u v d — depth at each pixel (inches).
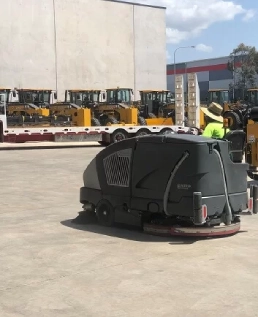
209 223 256.2
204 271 204.7
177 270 206.2
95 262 218.2
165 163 253.6
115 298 176.1
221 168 252.2
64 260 221.6
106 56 1819.6
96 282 192.7
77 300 174.6
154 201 258.7
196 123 1023.0
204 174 245.4
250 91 1272.1
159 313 162.6
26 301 173.9
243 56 2920.8
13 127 967.0
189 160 245.6
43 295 179.5
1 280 195.9
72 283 191.8
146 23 1910.7
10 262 219.5
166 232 259.9
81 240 256.2
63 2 1706.4
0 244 249.4
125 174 272.4
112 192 280.5
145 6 1904.5
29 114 1074.1
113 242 251.8
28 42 1640.0
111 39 1825.8
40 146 1009.5
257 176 458.3
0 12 1574.8
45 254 231.1
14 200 381.4
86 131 1024.2
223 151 253.8
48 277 199.2
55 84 1705.2
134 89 1895.9
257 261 218.4
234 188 262.1
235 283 190.2
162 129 1093.8
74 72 1745.8
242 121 451.2
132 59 1884.8
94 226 288.0
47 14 1675.7
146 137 262.1
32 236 265.7
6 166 628.4
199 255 227.6
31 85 1652.3
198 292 181.0
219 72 3179.1
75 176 528.7
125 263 216.4
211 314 161.5
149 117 1184.8
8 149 930.1
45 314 162.6
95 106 1165.1
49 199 386.3
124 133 1065.5
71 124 1035.9
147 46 1920.5
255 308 166.2
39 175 538.0
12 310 166.1
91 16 1771.7
